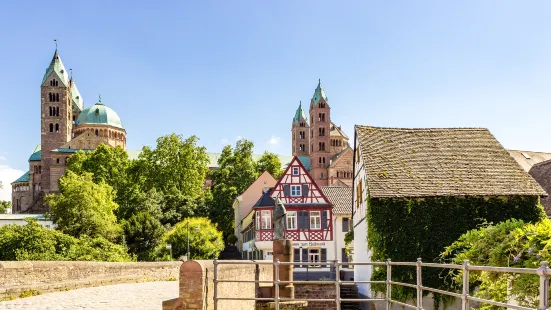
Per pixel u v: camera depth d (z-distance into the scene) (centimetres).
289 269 2203
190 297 1198
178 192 9025
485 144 3225
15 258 3594
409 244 2812
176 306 1195
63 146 12775
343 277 4750
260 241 5366
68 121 13688
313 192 5266
